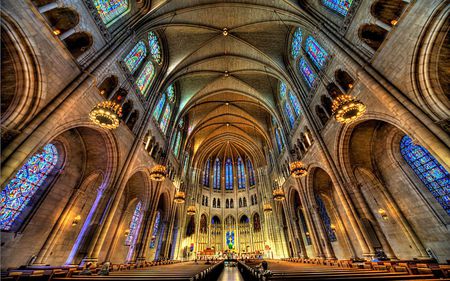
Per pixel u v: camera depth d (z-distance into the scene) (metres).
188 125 32.53
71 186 14.20
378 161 14.34
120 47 12.51
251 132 37.94
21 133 7.55
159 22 16.70
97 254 10.79
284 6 16.30
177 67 21.39
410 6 8.33
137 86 15.81
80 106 10.45
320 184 19.50
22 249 11.28
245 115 33.81
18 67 7.84
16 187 11.26
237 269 20.61
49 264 12.48
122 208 19.02
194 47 21.47
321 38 13.61
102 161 14.78
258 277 5.18
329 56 13.92
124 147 14.13
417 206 12.05
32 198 12.13
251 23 19.58
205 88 27.36
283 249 26.84
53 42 8.69
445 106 7.64
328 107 15.05
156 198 19.53
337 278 3.90
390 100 9.00
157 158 20.17
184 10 17.19
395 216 13.10
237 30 20.50
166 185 22.55
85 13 10.35
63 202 13.69
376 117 10.49
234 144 42.62
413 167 12.38
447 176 10.73
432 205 11.31
